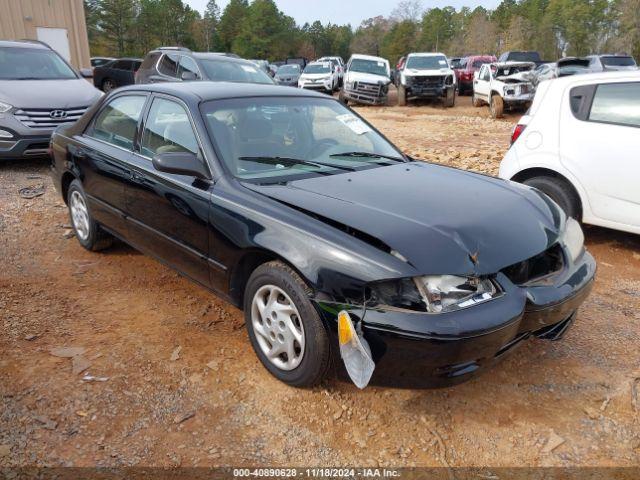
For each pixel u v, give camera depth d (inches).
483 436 110.0
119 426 109.8
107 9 3518.7
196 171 135.8
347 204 120.9
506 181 152.6
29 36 783.7
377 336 101.7
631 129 196.7
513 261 110.4
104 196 179.0
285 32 4192.9
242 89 163.8
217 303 164.2
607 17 3132.4
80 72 406.6
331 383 123.4
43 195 277.6
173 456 102.5
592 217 209.2
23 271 183.9
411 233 108.4
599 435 110.8
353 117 176.9
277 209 121.3
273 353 123.9
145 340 142.1
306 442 107.0
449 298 102.3
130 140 169.8
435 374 102.9
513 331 106.5
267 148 147.4
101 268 188.7
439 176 147.6
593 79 208.5
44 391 119.3
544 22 3412.9
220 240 130.2
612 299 172.4
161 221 151.8
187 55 451.5
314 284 108.4
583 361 136.1
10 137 312.2
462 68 1219.9
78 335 143.6
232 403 117.6
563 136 212.2
